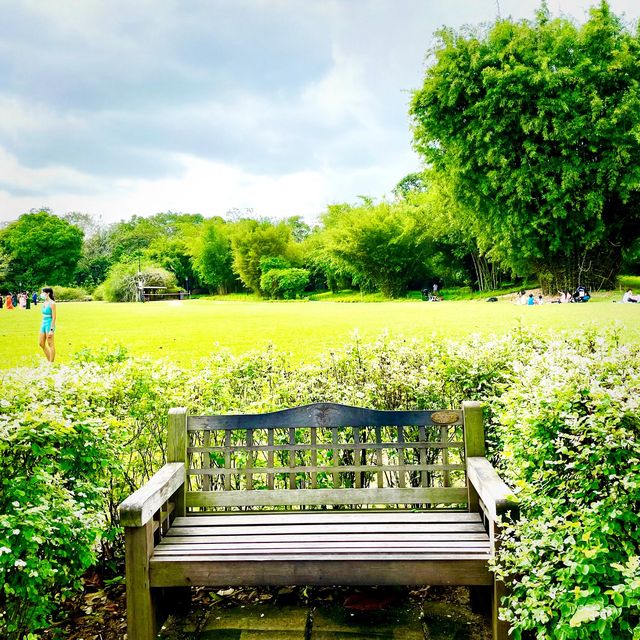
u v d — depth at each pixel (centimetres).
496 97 3005
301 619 305
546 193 3155
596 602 210
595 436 260
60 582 290
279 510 354
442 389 438
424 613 309
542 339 532
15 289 8694
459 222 3922
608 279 3716
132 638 265
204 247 8144
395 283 5878
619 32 3161
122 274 6944
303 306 3950
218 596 333
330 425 337
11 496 276
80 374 395
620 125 2989
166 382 417
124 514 258
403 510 332
